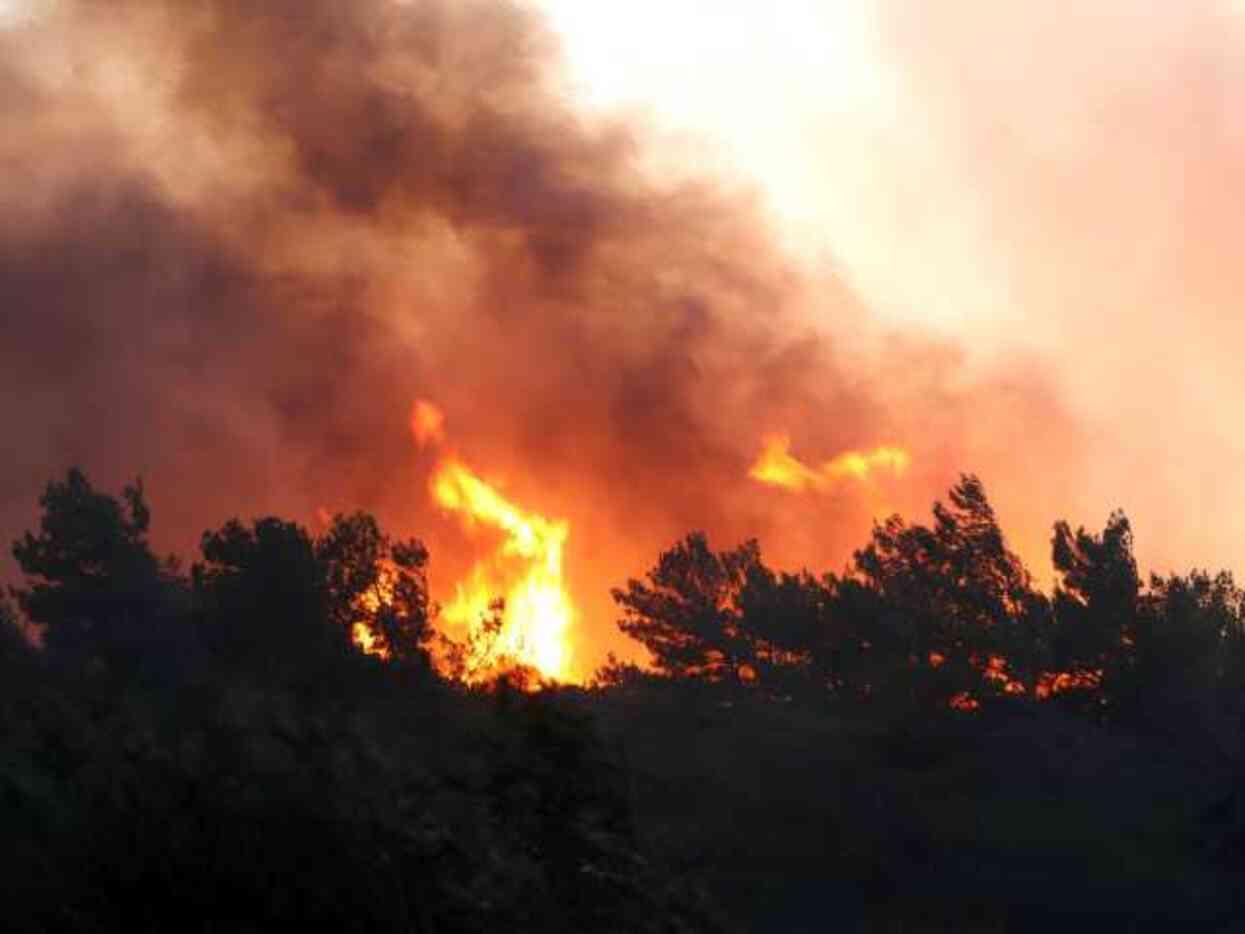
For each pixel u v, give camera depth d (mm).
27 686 13688
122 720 12289
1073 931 25562
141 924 10195
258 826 10477
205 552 28641
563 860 11695
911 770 30109
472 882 10891
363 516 29734
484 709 16297
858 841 26406
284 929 10273
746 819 26234
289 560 27812
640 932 11672
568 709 12383
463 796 11758
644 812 25172
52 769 11469
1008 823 28172
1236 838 27734
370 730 12312
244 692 13648
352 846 10484
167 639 27094
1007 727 32094
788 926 23938
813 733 31125
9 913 10078
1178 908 26641
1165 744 32500
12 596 28562
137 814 10484
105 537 29062
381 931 10352
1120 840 28203
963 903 25781
